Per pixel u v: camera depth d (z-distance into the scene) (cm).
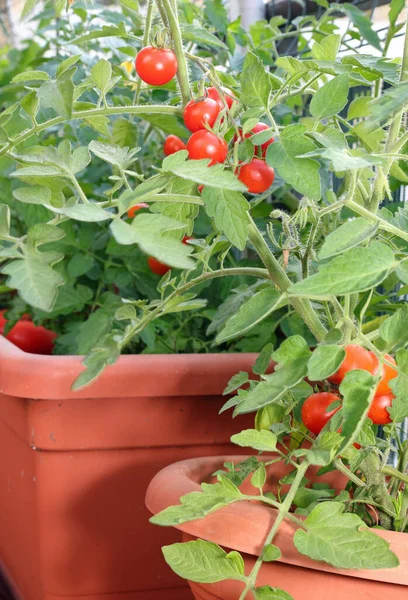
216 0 118
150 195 45
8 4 183
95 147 53
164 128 96
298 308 60
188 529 56
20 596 101
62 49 137
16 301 123
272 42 120
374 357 50
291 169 47
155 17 73
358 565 47
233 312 78
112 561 89
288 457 56
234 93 69
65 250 113
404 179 62
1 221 44
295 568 53
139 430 86
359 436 55
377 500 61
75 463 86
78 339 103
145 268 114
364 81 60
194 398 86
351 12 102
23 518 96
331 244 44
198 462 69
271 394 47
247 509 55
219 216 50
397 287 91
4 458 103
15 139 54
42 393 82
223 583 56
